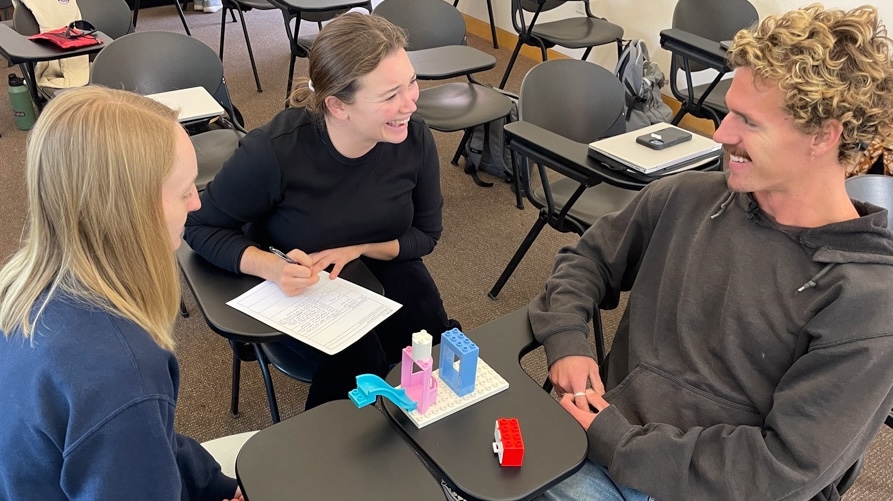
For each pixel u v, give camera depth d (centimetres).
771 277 108
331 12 370
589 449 108
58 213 72
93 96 75
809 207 105
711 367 114
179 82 232
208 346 216
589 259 136
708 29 321
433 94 286
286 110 144
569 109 231
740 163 106
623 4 411
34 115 334
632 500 111
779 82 95
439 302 165
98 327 72
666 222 124
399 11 293
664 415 115
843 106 93
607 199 223
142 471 73
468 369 100
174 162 77
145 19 488
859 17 93
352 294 133
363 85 128
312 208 144
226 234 139
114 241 74
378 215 150
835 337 97
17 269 77
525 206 304
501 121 307
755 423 109
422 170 156
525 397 105
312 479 89
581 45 360
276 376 205
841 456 96
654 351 121
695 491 101
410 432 97
